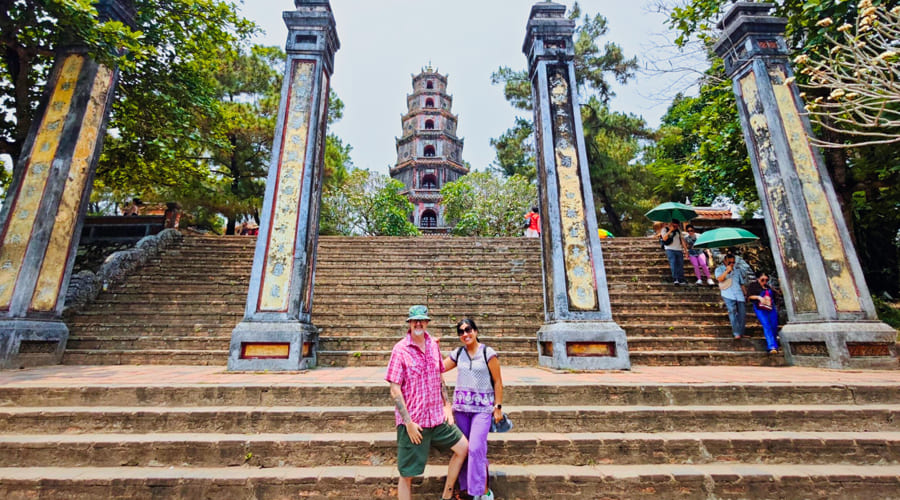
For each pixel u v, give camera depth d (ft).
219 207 47.88
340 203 64.23
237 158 49.11
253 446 10.87
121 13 23.27
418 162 98.02
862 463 11.06
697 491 10.07
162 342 21.90
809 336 18.86
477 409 9.82
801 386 13.34
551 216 19.90
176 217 37.19
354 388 13.14
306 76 21.29
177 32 26.89
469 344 10.48
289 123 20.59
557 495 9.98
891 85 12.92
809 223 19.71
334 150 61.46
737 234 24.09
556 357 17.79
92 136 21.81
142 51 21.07
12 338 18.08
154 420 11.71
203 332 23.63
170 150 28.50
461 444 9.53
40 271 19.58
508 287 29.78
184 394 12.85
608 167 60.13
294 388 13.08
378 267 32.53
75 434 11.49
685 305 25.61
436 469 10.52
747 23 22.44
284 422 11.83
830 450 11.19
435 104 107.86
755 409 12.32
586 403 13.26
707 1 26.11
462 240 37.88
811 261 19.22
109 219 36.47
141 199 48.49
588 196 20.17
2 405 12.56
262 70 52.16
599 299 18.78
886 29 13.24
